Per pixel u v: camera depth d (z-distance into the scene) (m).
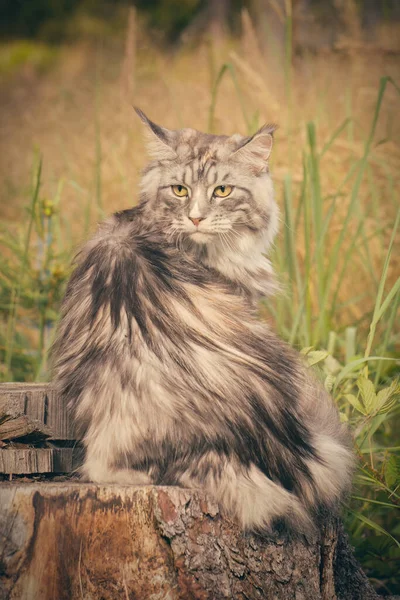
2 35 19.03
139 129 9.87
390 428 6.09
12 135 12.72
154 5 18.86
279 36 11.74
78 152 10.92
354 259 7.46
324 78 10.04
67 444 4.07
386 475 4.38
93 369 3.61
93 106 12.42
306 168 6.08
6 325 6.86
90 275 3.96
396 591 4.94
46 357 5.88
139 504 3.36
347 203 7.78
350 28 10.20
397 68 9.75
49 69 16.34
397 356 5.96
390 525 5.45
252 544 3.46
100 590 3.33
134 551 3.35
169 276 3.90
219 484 3.39
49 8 19.44
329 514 3.84
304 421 3.86
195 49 13.76
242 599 3.40
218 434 3.43
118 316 3.69
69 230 7.58
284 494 3.45
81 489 3.35
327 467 3.70
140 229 4.33
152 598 3.32
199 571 3.33
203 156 4.52
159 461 3.46
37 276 6.34
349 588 4.28
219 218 4.45
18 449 3.74
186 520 3.34
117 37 16.84
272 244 5.00
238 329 3.81
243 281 4.54
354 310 7.18
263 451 3.50
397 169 8.39
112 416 3.47
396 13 12.05
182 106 10.76
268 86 9.50
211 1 15.41
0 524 3.28
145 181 4.70
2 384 4.41
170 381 3.48
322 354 4.64
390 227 7.53
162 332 3.62
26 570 3.29
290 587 3.54
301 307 5.44
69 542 3.33
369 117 9.52
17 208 10.30
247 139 4.73
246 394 3.55
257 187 4.63
